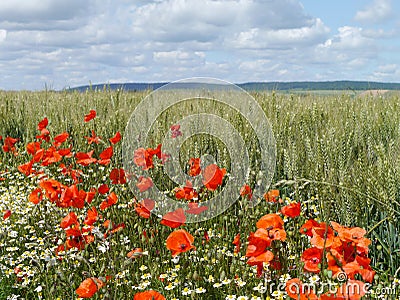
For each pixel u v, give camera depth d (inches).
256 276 131.5
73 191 154.0
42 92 401.1
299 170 191.5
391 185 144.4
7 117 354.0
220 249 147.8
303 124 239.5
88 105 333.1
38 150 220.4
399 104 258.7
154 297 100.4
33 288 150.2
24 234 184.4
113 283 134.3
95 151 272.4
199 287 130.6
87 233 157.9
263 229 110.1
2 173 269.0
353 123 232.4
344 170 173.0
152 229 166.2
